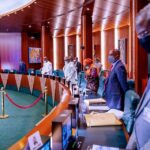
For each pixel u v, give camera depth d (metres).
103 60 14.89
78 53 17.16
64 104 2.38
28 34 17.73
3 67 17.64
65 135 1.34
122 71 2.85
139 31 1.05
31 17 11.65
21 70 13.72
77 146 1.48
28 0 8.98
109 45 14.48
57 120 1.31
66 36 18.08
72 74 7.76
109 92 2.92
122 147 1.49
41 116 6.68
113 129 1.87
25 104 8.50
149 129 1.00
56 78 7.49
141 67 5.66
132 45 5.95
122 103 2.79
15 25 14.23
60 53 18.55
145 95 1.17
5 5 11.14
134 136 1.20
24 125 5.78
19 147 1.25
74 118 1.70
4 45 17.62
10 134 5.07
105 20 11.80
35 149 0.99
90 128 1.90
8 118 6.49
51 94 7.90
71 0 7.94
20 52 17.45
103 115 2.14
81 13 10.10
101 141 1.60
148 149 0.96
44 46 14.21
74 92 3.26
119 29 13.73
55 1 8.20
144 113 1.08
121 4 8.41
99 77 4.20
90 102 2.80
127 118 1.94
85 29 9.64
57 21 12.68
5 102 8.89
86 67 5.50
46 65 11.07
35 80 10.09
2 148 4.25
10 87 12.17
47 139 1.14
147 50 1.08
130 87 2.97
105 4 8.43
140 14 1.05
